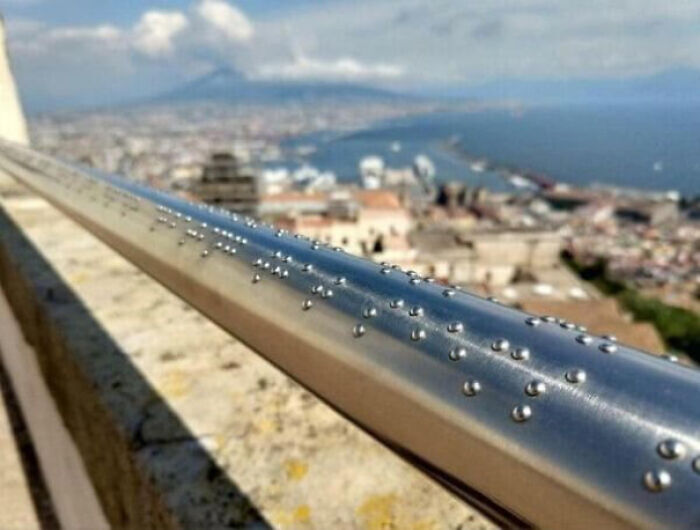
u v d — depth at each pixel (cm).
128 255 36
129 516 39
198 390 42
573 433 12
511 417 13
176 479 33
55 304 60
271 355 22
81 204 46
